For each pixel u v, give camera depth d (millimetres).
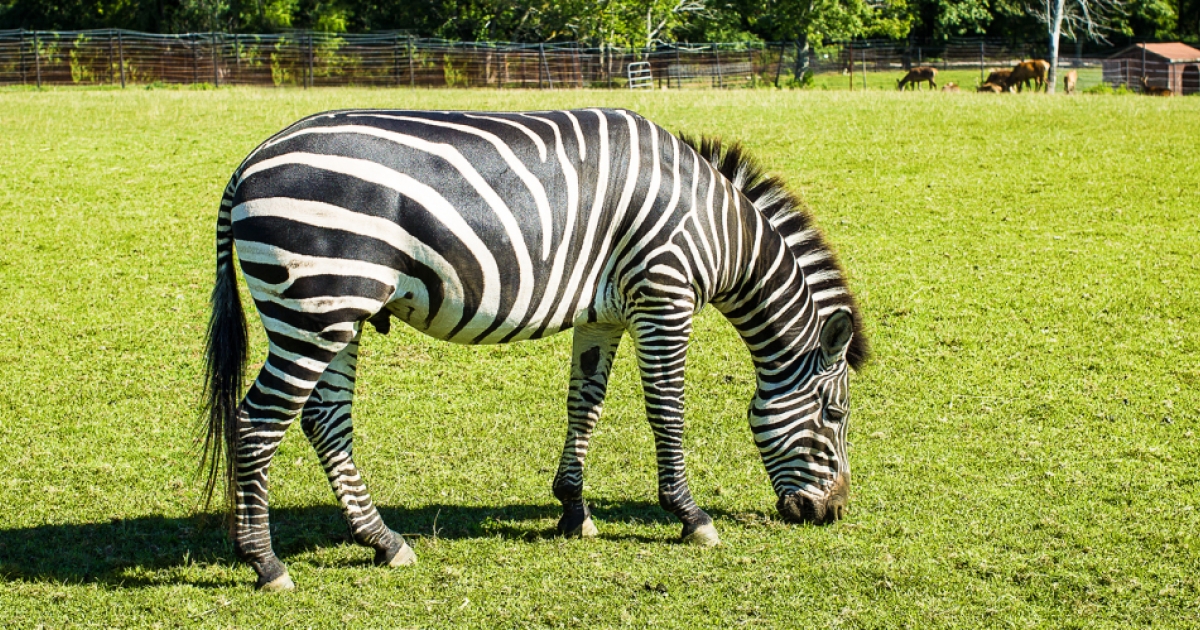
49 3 47500
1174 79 42594
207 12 46000
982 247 11289
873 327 9055
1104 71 47469
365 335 8891
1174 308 9352
